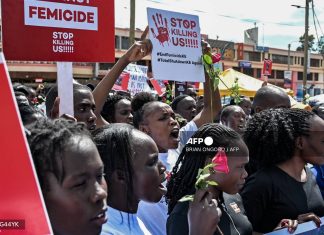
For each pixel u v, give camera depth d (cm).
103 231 142
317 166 280
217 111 349
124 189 156
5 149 88
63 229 111
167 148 258
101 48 252
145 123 256
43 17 231
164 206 209
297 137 219
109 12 254
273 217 212
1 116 88
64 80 243
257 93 355
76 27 243
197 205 147
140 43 290
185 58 301
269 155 221
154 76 284
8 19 223
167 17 291
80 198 111
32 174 88
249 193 213
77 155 111
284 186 213
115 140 156
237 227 185
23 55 227
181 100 582
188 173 184
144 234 163
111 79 303
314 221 206
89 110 279
